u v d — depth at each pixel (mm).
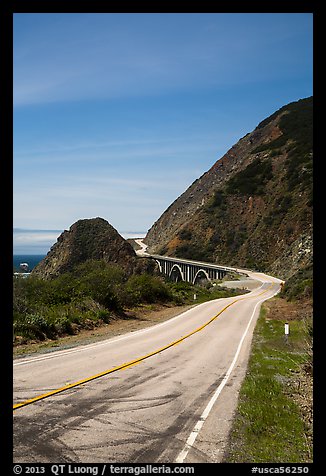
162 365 12906
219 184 147375
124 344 16688
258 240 98312
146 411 8234
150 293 34344
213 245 109812
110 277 29062
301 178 105688
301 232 89062
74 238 101000
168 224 191375
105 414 7895
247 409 8594
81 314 22438
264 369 12828
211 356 14789
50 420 7406
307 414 8555
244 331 21594
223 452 6449
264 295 48250
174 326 23094
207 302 39125
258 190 115625
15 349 14805
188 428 7398
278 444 6883
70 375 10875
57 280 27594
